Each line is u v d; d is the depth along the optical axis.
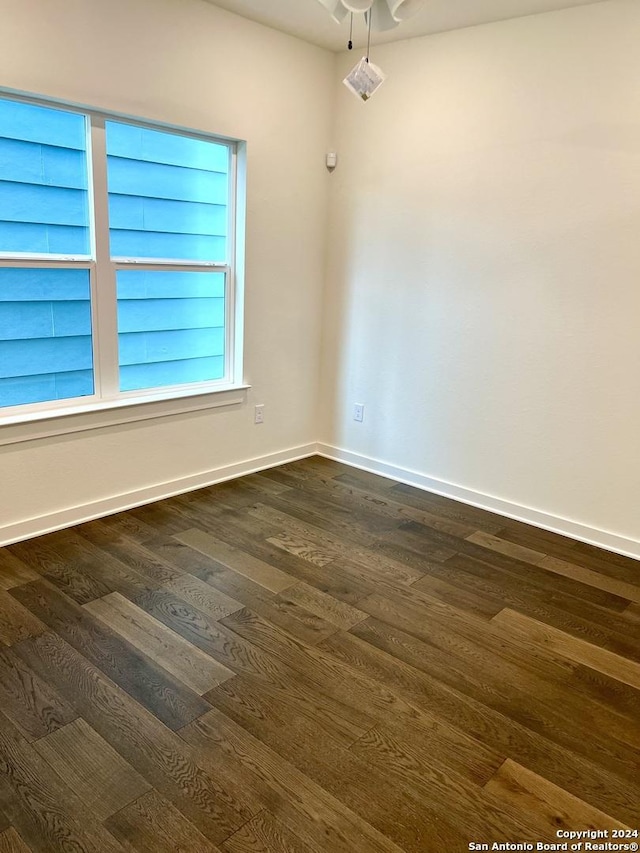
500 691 2.09
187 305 3.49
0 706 1.90
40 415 2.86
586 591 2.76
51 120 2.70
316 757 1.77
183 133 3.20
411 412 3.87
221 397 3.68
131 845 1.48
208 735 1.83
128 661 2.14
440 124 3.39
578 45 2.85
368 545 3.10
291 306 3.97
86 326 3.04
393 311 3.82
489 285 3.37
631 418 3.01
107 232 3.00
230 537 3.10
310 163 3.81
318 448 4.47
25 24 2.44
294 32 3.42
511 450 3.46
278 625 2.39
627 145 2.80
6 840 1.48
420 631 2.40
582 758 1.82
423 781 1.71
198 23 3.02
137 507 3.37
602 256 2.96
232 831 1.53
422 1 2.04
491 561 3.00
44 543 2.92
